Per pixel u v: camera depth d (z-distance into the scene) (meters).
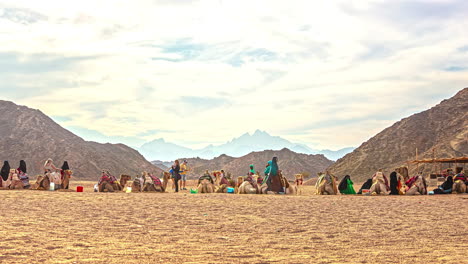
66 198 22.41
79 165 96.19
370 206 20.02
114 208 18.03
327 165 137.12
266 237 11.55
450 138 85.38
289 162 129.38
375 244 10.61
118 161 109.50
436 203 21.75
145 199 22.70
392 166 86.31
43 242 10.23
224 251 9.64
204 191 31.28
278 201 22.42
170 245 10.28
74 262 8.30
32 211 16.33
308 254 9.37
